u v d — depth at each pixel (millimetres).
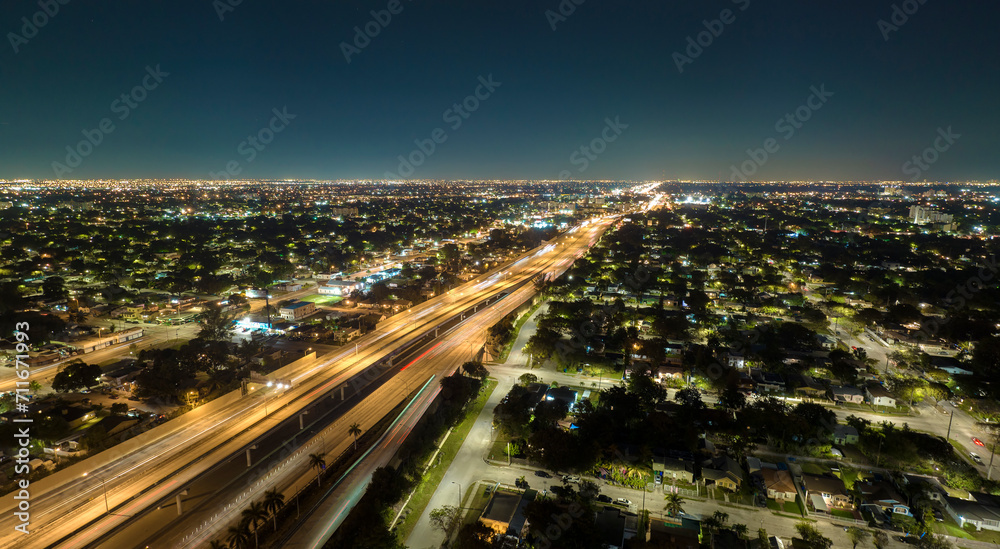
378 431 100875
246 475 86000
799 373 122500
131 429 99688
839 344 145125
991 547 69438
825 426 96375
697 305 178500
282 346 148750
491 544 66688
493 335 146250
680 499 79688
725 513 74750
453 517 74938
